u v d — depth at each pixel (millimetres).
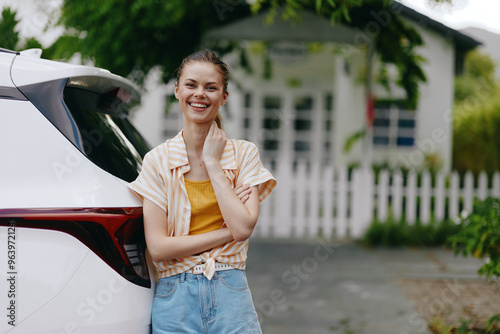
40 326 1972
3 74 2131
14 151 2061
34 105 2117
